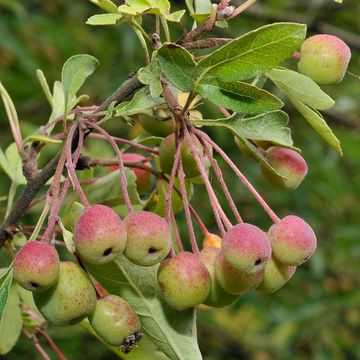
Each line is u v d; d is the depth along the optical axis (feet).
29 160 1.01
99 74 2.42
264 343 2.76
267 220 2.46
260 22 2.37
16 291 1.10
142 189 1.12
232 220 2.41
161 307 0.92
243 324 2.85
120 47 2.42
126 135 2.29
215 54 0.84
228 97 0.87
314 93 0.90
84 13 2.57
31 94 2.35
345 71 0.94
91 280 0.86
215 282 0.87
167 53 0.85
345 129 2.50
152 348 1.01
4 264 1.81
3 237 1.04
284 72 0.90
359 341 2.61
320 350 2.63
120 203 1.10
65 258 1.91
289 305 2.63
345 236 2.56
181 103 1.01
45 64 2.43
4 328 1.10
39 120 2.43
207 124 0.91
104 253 0.82
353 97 2.61
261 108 0.86
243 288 0.86
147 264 0.83
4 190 2.17
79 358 2.42
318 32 2.28
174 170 0.89
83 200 0.84
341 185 2.53
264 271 0.87
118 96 0.94
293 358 2.69
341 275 2.67
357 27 2.51
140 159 1.10
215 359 2.77
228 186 2.41
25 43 2.39
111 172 1.11
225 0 0.90
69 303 0.84
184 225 2.24
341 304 2.53
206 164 1.01
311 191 2.54
